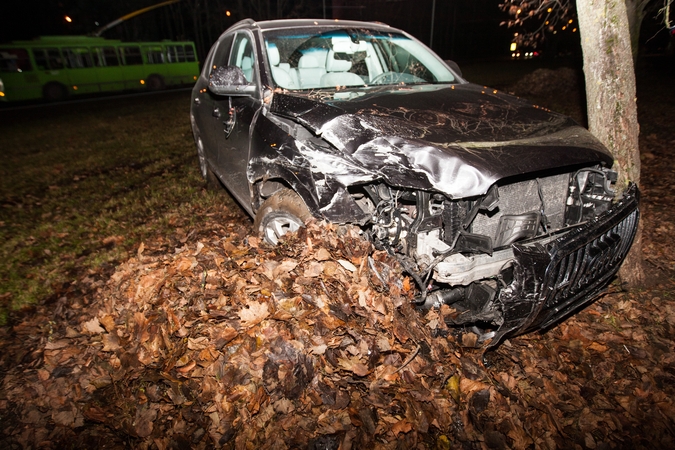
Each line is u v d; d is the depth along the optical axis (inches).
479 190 91.7
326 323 97.4
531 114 121.6
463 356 103.0
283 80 145.0
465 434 90.7
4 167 312.3
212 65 202.4
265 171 125.6
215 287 109.7
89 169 295.3
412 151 99.0
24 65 748.6
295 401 91.0
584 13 126.6
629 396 104.6
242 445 85.8
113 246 181.0
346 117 110.0
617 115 125.6
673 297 138.3
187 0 1157.7
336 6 1139.3
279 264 107.9
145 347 102.5
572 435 95.3
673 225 180.5
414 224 100.3
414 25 1341.0
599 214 110.9
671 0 186.9
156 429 91.4
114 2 1161.4
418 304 108.2
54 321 135.8
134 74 886.4
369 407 90.0
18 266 169.0
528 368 111.3
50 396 104.0
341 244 104.0
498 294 99.4
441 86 148.6
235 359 94.3
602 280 113.5
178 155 319.3
